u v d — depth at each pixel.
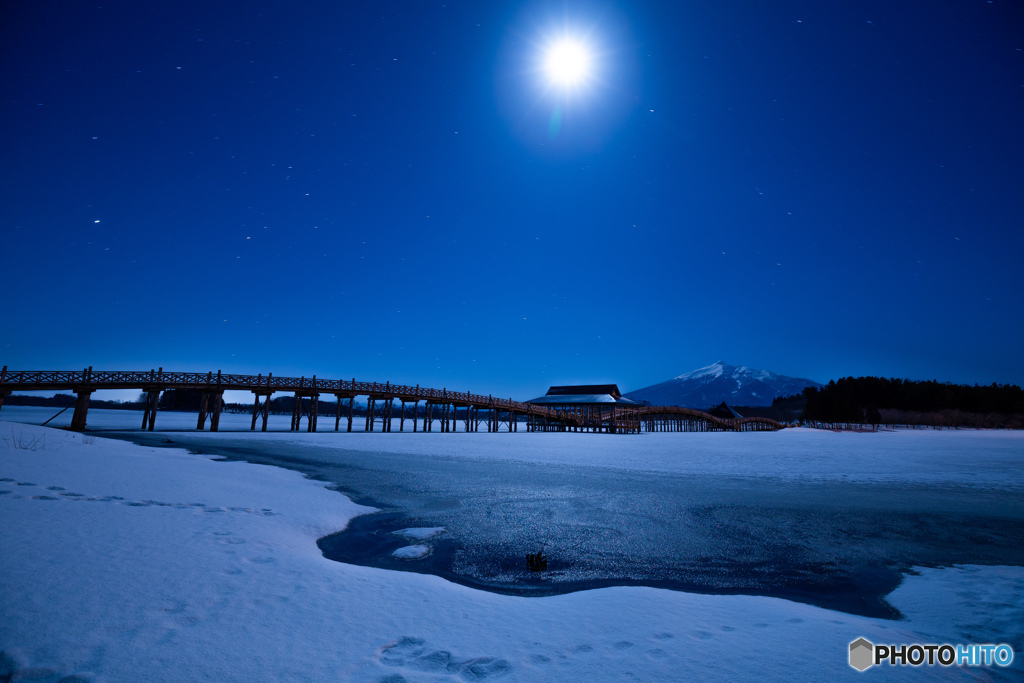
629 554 7.82
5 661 3.38
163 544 6.11
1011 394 116.44
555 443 37.91
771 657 4.03
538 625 4.69
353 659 3.81
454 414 57.62
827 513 11.56
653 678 3.61
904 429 94.50
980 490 15.71
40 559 5.13
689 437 55.78
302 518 9.05
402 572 6.36
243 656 3.73
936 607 5.74
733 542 8.73
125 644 3.75
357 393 45.81
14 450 12.20
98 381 33.12
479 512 10.81
